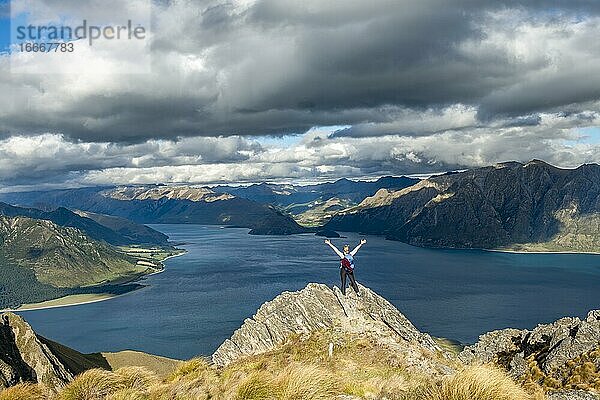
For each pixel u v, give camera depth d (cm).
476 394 1514
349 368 2731
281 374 1952
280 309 4147
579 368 4178
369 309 3869
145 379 2498
